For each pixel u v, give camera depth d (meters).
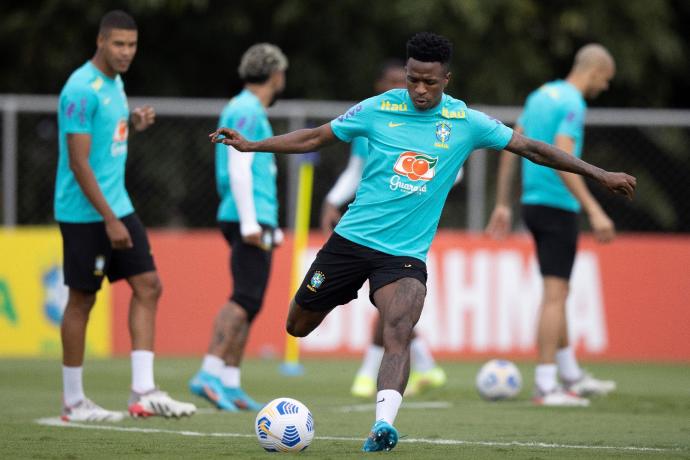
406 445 23.86
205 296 51.78
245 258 33.00
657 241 52.09
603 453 22.95
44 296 51.22
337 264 23.56
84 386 39.56
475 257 51.62
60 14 67.38
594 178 23.50
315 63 69.69
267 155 33.44
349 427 27.81
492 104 67.94
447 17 67.75
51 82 68.69
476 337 51.50
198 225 55.25
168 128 54.47
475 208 52.44
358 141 39.25
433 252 51.62
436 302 51.47
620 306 52.03
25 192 53.47
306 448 22.73
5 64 69.12
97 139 28.20
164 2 65.62
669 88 74.06
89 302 28.81
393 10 68.56
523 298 51.62
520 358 51.53
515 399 36.41
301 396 37.47
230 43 70.62
